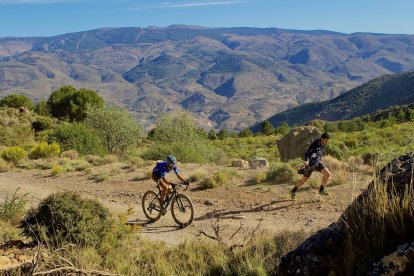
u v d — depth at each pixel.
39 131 50.00
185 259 6.87
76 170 22.56
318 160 12.16
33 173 22.61
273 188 14.48
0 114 51.94
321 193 12.15
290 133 23.08
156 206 11.82
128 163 23.34
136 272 6.12
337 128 59.84
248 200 13.30
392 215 3.48
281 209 11.86
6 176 22.27
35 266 4.99
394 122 54.50
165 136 30.02
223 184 15.88
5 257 6.48
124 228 8.39
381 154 17.05
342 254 3.63
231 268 5.92
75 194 8.09
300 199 12.61
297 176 15.05
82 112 60.06
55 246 7.13
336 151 22.05
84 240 7.22
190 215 12.02
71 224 7.38
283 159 23.03
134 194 15.98
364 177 13.45
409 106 112.06
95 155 29.11
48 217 7.59
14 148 26.94
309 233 7.02
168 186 11.61
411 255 3.08
